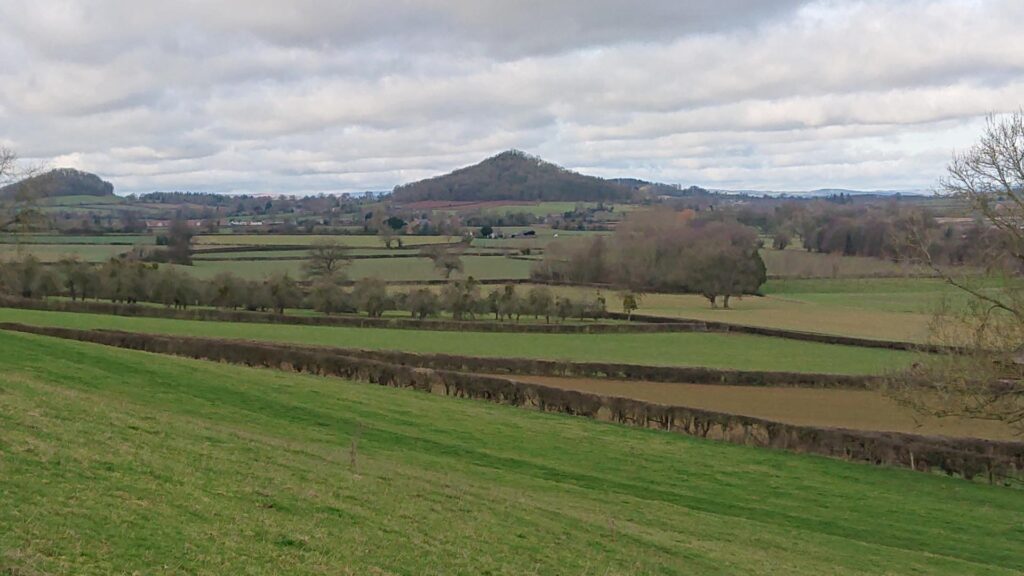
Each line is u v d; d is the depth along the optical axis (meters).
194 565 13.85
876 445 37.25
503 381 44.34
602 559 20.20
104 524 14.55
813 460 36.94
